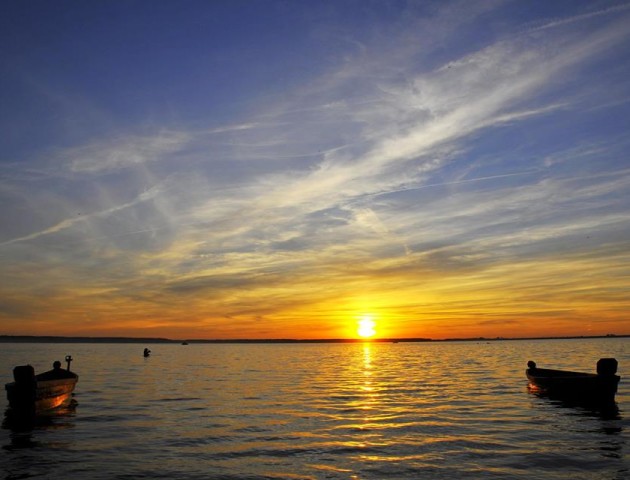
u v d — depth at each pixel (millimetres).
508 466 18219
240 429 25281
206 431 24797
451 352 137625
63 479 16938
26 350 157750
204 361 97500
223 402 35312
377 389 43188
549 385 35844
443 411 30359
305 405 33625
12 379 52156
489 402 33969
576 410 30312
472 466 18266
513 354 111625
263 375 60656
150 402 35312
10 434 24266
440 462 18828
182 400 36406
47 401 30422
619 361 74875
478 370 64500
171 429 25344
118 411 31172
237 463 18938
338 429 25125
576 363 73000
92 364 84688
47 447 21531
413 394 39094
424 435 23484
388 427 25484
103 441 22656
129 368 74438
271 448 21219
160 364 86000
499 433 23703
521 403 33281
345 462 18969
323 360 101562
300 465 18641
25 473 17672
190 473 17703
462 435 23344
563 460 18922
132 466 18562
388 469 18000
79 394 40188
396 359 101625
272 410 31453
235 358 112625
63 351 154250
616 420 26875
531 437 22781
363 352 154125
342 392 41156
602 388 30766
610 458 19141
